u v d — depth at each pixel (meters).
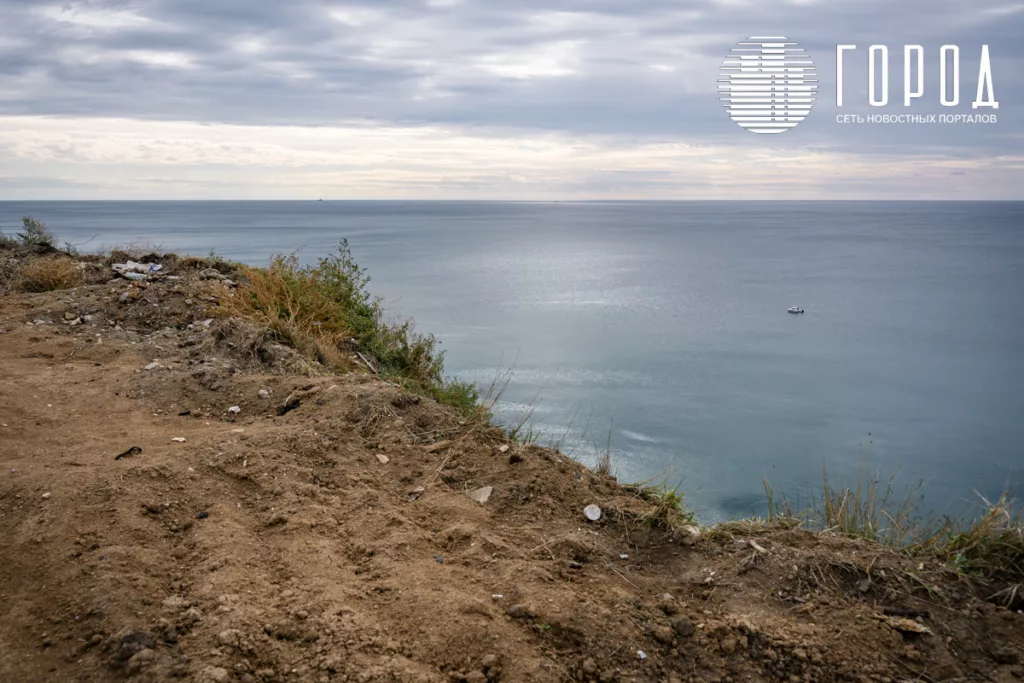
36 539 3.11
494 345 50.88
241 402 5.13
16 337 6.64
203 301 7.98
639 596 3.07
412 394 5.11
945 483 28.19
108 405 5.00
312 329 7.83
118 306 7.73
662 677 2.59
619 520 3.67
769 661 2.67
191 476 3.75
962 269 138.12
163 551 3.13
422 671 2.47
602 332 60.94
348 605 2.80
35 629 2.64
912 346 61.44
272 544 3.24
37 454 4.03
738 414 36.91
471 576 3.11
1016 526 3.54
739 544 3.44
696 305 83.62
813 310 82.81
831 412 38.84
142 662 2.41
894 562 3.27
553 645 2.71
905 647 2.78
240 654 2.50
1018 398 43.69
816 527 3.80
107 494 3.45
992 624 2.94
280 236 178.50
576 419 31.47
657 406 36.75
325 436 4.37
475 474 4.09
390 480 4.00
